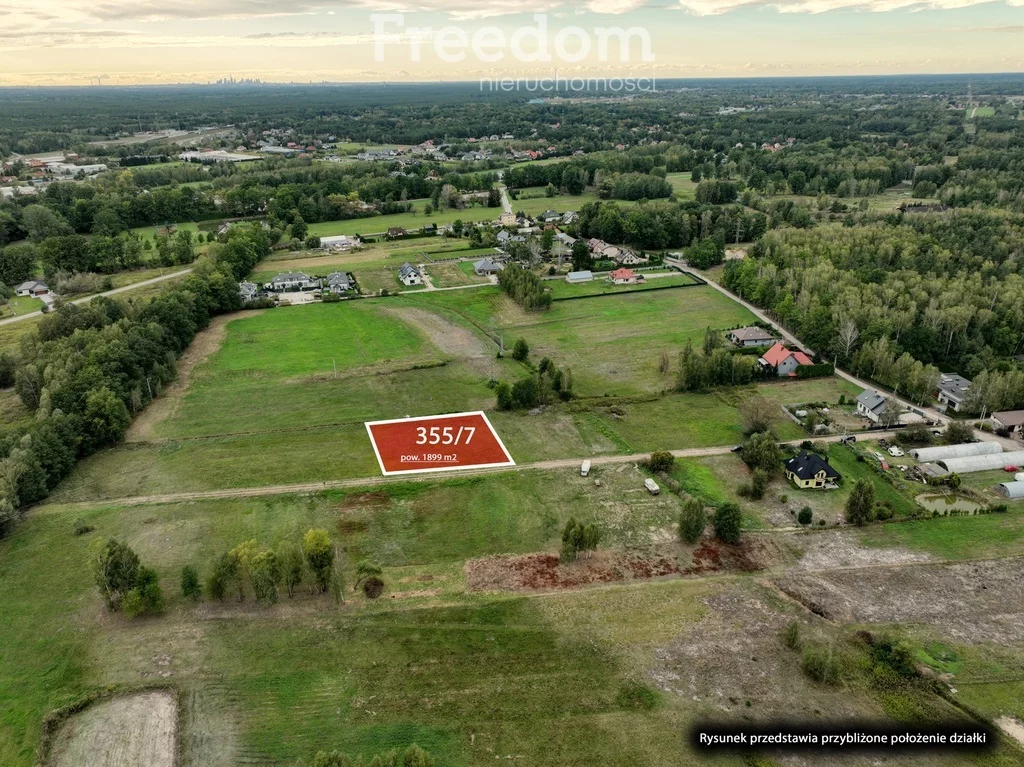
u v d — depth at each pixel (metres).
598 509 69.31
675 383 98.62
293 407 92.00
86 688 48.31
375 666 50.25
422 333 119.06
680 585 58.56
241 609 55.72
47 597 57.06
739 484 73.88
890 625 53.78
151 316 111.19
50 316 117.44
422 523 67.38
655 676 49.12
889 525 66.50
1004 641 51.84
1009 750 42.75
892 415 84.94
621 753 43.16
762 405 83.94
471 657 51.00
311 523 67.12
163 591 57.56
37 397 90.75
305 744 44.12
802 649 51.31
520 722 45.59
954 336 105.19
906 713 45.69
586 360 107.69
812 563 61.41
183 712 46.38
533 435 84.19
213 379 101.50
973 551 62.53
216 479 74.75
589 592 57.78
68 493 72.19
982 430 85.12
